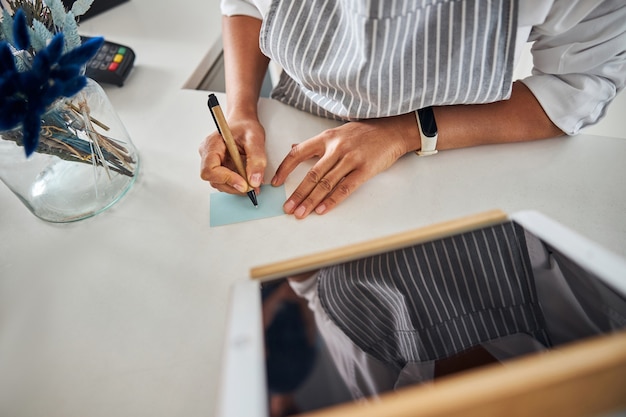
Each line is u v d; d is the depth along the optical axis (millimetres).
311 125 639
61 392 357
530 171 516
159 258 463
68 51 403
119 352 381
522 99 554
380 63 475
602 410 171
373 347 234
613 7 474
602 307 230
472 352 237
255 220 497
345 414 150
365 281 271
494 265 274
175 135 640
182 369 365
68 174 522
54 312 418
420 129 543
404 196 505
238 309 238
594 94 527
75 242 491
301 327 240
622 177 493
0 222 527
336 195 500
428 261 280
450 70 484
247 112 625
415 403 150
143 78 767
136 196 541
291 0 512
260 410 183
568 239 260
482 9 449
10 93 341
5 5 446
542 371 155
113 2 998
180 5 992
